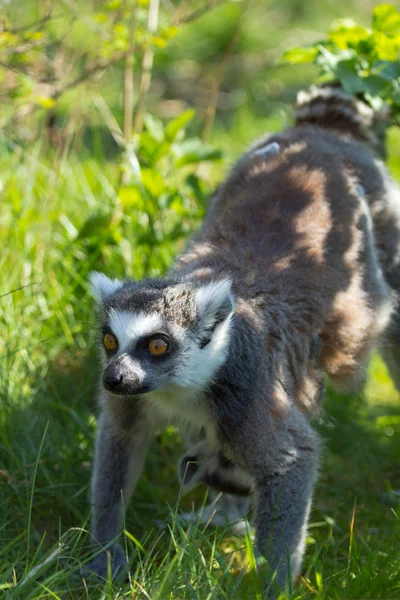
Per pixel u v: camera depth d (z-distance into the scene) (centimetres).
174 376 661
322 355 760
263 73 1884
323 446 757
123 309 662
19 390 873
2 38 968
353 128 930
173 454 897
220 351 668
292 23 2020
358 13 2047
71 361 965
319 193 782
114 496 733
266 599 623
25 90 1038
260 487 691
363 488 889
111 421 730
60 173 1150
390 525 803
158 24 1184
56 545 676
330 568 711
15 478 770
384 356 908
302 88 1833
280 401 688
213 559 652
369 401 1055
